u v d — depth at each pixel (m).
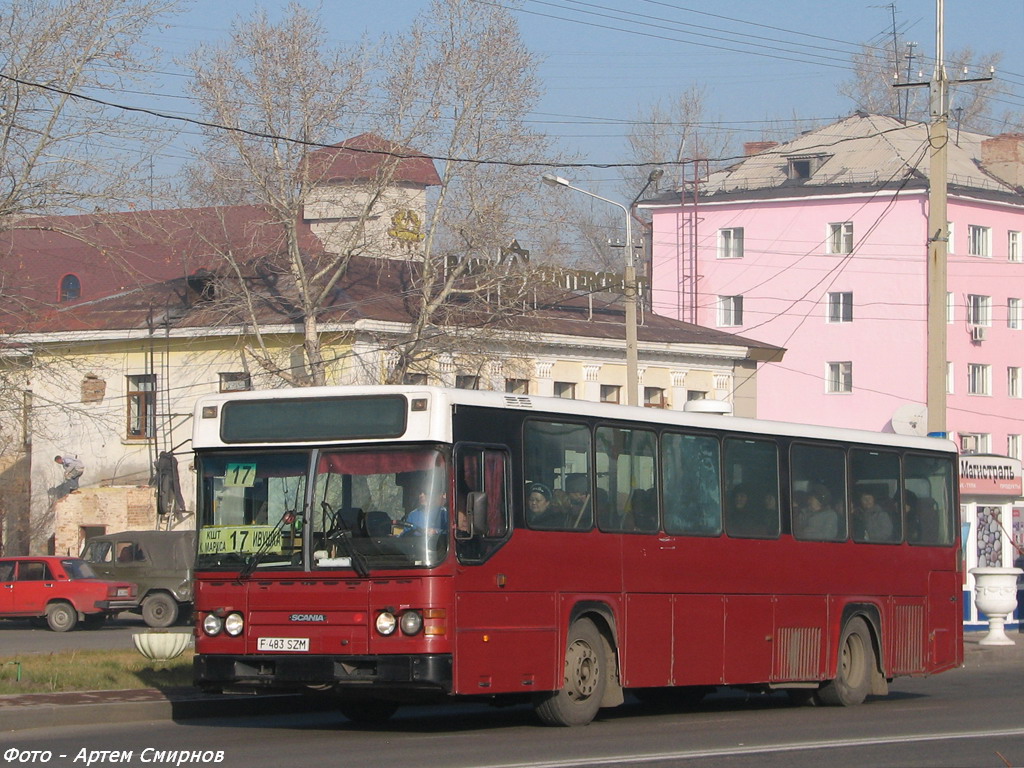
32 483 45.84
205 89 38.94
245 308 41.47
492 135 40.16
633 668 14.91
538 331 42.31
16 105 30.70
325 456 13.26
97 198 31.17
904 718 15.90
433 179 44.50
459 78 39.91
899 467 19.22
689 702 17.88
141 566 34.28
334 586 12.93
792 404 70.19
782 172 73.38
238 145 39.09
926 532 19.58
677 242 73.94
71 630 33.50
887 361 68.00
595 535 14.61
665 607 15.38
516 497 13.72
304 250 44.09
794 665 17.03
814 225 70.06
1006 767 11.27
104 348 44.84
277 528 13.23
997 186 71.12
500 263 40.69
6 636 31.23
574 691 14.35
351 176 40.22
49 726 13.88
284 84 38.97
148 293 46.06
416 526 12.87
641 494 15.31
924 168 68.50
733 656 16.19
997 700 18.73
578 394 45.72
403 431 13.05
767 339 71.00
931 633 19.38
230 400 13.70
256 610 13.17
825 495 17.89
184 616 34.19
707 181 74.88
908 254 67.69
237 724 14.58
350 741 13.00
